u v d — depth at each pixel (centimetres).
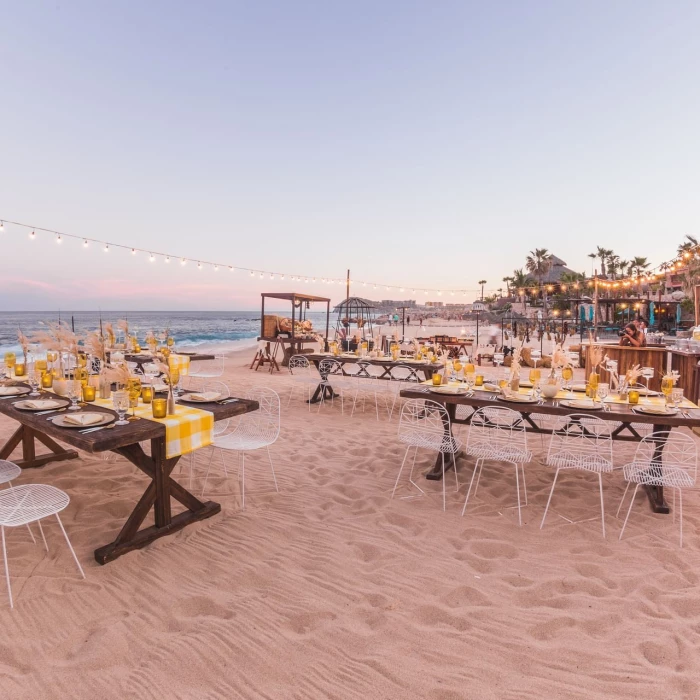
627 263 4922
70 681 194
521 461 357
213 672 202
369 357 834
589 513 376
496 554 311
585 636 228
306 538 327
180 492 339
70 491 395
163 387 411
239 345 2412
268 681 197
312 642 222
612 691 193
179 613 242
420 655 214
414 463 490
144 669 202
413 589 268
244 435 414
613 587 273
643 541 329
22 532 321
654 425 417
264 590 264
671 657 214
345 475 453
